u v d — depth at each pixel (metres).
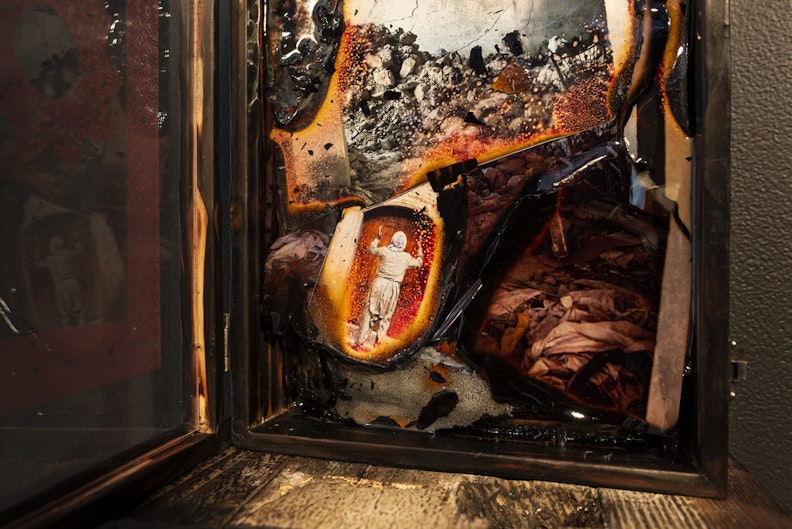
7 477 0.32
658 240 0.38
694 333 0.37
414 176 0.41
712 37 0.36
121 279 0.37
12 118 0.32
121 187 0.37
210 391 0.41
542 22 0.39
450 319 0.40
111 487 0.34
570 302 0.39
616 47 0.38
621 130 0.38
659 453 0.38
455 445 0.39
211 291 0.41
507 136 0.39
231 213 0.41
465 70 0.40
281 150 0.42
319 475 0.38
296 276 0.42
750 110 0.45
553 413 0.39
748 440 0.45
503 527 0.34
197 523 0.33
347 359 0.42
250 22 0.41
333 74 0.41
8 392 0.32
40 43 0.34
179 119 0.41
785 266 0.44
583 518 0.35
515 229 0.39
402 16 0.41
